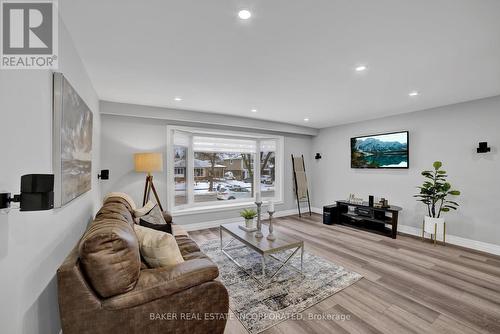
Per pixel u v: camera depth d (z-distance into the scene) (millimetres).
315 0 1395
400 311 1988
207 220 4613
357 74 2535
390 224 4121
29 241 1072
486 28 1678
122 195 2750
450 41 1858
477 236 3445
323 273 2658
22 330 1009
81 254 1194
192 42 1886
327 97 3367
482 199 3402
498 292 2283
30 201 824
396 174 4414
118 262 1241
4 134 890
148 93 3174
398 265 2881
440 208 3615
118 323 1258
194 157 4660
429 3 1420
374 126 4793
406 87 2932
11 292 916
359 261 2996
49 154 1336
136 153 3789
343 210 4980
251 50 2018
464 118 3572
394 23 1629
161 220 2803
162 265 1590
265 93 3184
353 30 1717
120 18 1560
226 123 4512
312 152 6156
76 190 1780
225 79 2682
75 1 1370
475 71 2441
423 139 4039
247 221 3041
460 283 2449
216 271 1527
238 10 1491
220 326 1551
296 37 1812
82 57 2117
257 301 2123
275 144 5680
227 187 5094
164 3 1414
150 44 1911
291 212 5844
